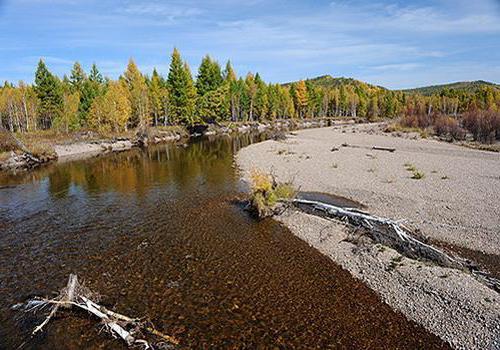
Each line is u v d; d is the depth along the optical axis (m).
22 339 10.70
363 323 11.30
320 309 12.09
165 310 12.16
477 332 10.35
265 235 18.50
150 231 19.48
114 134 64.94
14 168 40.97
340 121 123.38
